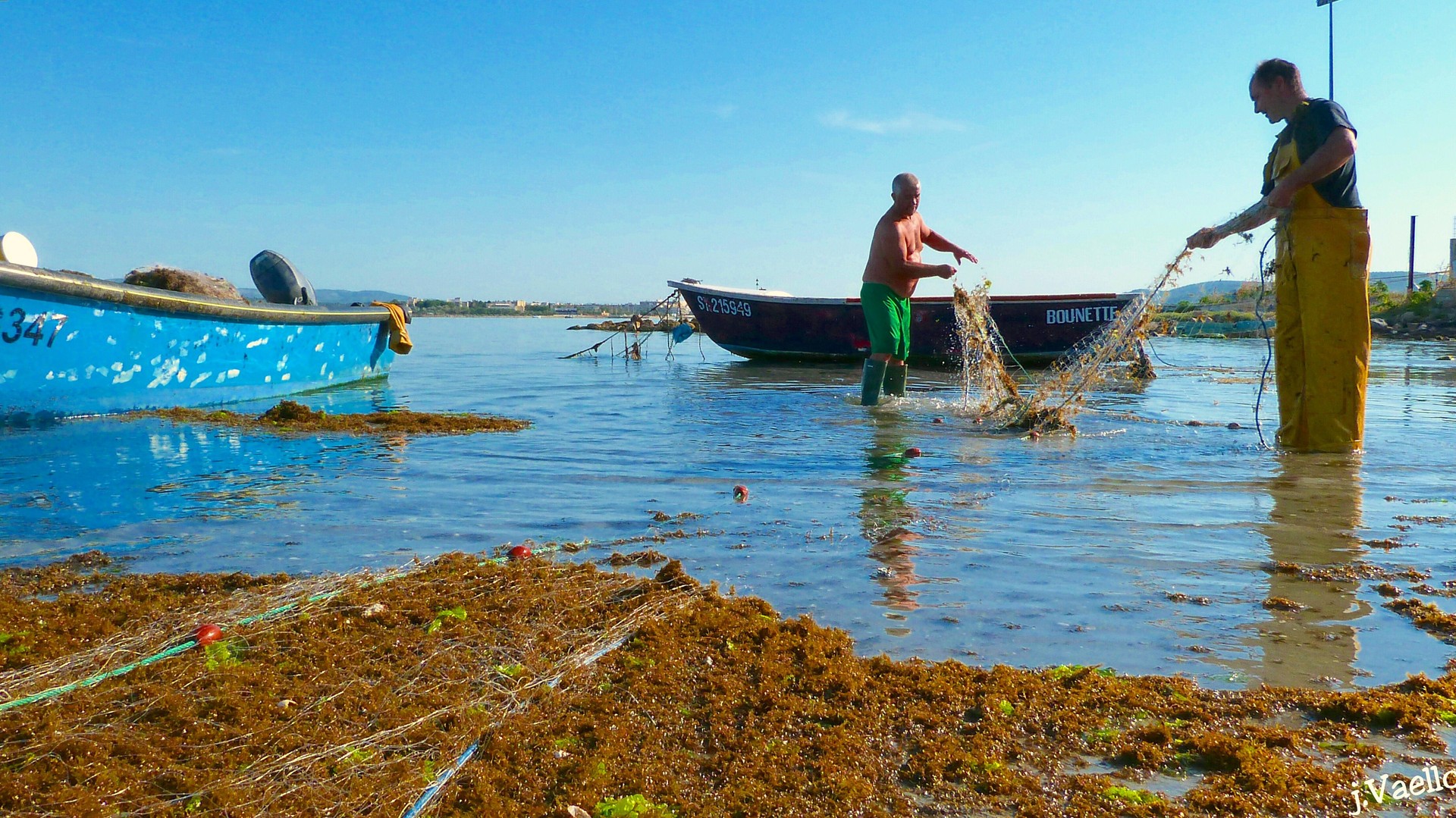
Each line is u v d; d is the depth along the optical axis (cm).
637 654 342
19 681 309
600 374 1927
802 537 515
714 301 2288
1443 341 3238
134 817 231
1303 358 818
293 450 843
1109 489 646
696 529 534
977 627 372
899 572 447
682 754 271
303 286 1554
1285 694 304
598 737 278
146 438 920
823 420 1065
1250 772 254
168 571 454
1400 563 453
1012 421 989
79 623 370
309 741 269
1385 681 316
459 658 332
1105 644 353
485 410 1198
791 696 305
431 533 527
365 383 1678
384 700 298
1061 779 256
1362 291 792
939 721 287
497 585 418
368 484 673
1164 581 429
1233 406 1214
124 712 290
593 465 752
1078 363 1044
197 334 1216
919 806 244
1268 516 555
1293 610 388
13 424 1016
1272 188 826
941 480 684
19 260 1027
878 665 330
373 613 379
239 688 305
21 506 598
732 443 874
